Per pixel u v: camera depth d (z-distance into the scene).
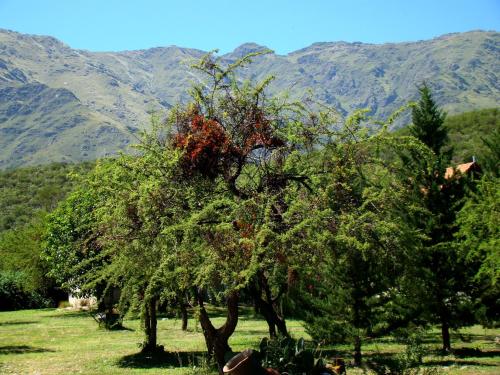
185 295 14.89
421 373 11.66
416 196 20.11
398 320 19.48
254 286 14.68
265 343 9.51
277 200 12.88
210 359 13.41
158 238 12.05
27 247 44.28
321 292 19.64
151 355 19.23
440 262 20.11
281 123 13.33
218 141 12.45
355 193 13.05
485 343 23.70
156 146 13.20
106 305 33.66
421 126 22.34
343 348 21.38
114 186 13.03
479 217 17.58
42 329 31.42
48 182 88.19
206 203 12.31
